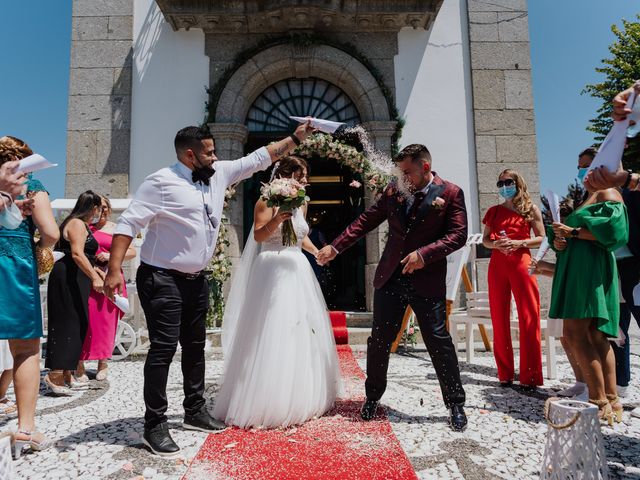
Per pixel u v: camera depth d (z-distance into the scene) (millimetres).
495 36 7410
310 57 7172
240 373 3020
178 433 2828
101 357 4160
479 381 4145
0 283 2504
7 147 2549
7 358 3641
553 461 1992
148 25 7352
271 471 2219
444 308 2979
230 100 7141
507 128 7246
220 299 6277
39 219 2615
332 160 9164
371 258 6996
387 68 7328
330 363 3277
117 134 7168
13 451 2467
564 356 5453
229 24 7105
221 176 2865
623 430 2828
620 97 2154
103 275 3992
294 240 3207
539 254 3582
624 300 3465
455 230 2885
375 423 2939
